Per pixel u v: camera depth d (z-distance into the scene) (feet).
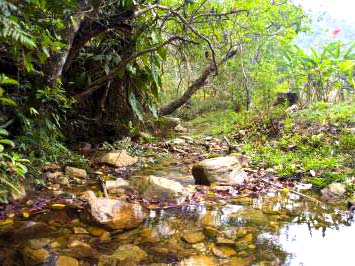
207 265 6.09
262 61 29.91
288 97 27.53
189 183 11.75
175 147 18.97
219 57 27.48
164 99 30.25
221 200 9.91
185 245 6.91
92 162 14.35
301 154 14.65
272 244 7.00
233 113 29.17
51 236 7.16
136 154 16.80
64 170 12.21
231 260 6.29
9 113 10.78
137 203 9.40
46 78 10.93
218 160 11.95
